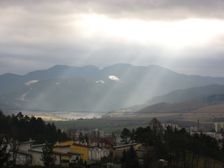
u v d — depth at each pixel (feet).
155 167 608.19
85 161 620.08
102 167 597.52
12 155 570.46
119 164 601.21
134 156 604.08
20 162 588.50
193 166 655.76
